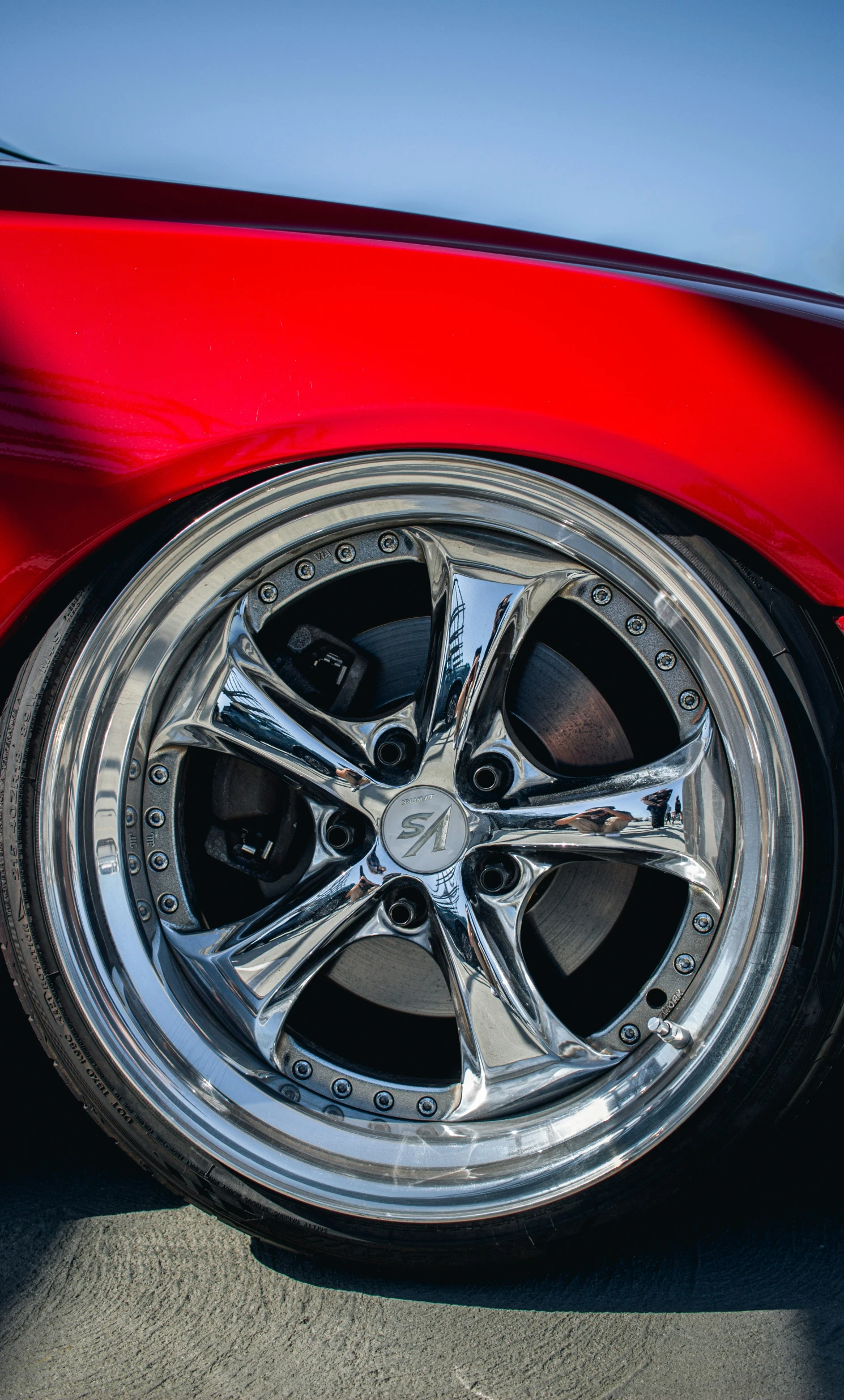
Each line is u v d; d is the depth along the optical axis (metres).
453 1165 1.12
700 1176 1.12
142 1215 1.22
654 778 1.15
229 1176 1.12
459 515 1.13
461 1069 1.16
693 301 1.05
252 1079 1.15
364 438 1.05
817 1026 1.10
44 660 1.11
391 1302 1.08
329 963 1.18
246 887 1.23
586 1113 1.13
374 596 1.22
